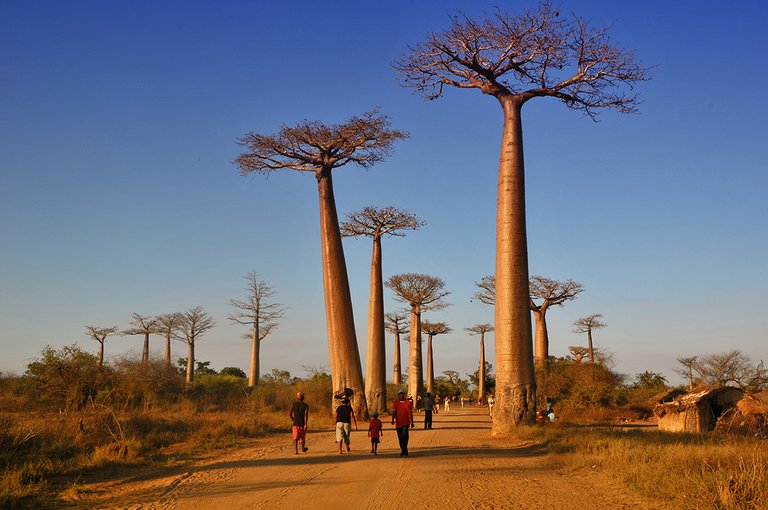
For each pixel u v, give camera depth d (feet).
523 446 50.26
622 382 116.26
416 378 156.66
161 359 106.42
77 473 36.24
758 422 59.47
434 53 65.77
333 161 88.17
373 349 110.52
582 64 63.93
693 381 129.70
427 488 30.58
